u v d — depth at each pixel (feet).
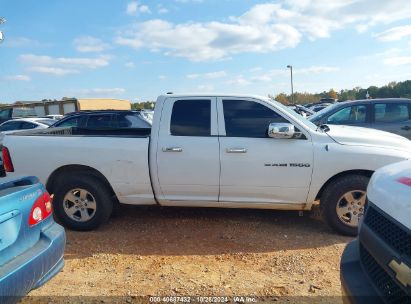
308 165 14.29
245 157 14.60
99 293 10.60
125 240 14.76
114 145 15.40
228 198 15.16
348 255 7.96
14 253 8.26
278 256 12.93
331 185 14.35
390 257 6.23
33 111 82.74
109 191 16.01
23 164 16.07
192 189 15.21
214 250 13.57
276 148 14.47
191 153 14.88
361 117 26.05
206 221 16.69
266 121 14.90
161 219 17.12
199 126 15.14
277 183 14.58
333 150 14.15
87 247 14.11
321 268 11.96
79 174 15.80
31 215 8.97
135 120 35.76
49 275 9.25
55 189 15.88
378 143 14.46
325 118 26.55
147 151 15.15
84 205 15.79
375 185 7.57
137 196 15.65
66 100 94.84
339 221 14.40
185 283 11.12
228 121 15.07
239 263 12.46
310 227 15.70
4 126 49.52
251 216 17.19
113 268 12.28
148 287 10.92
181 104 15.43
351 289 6.98
